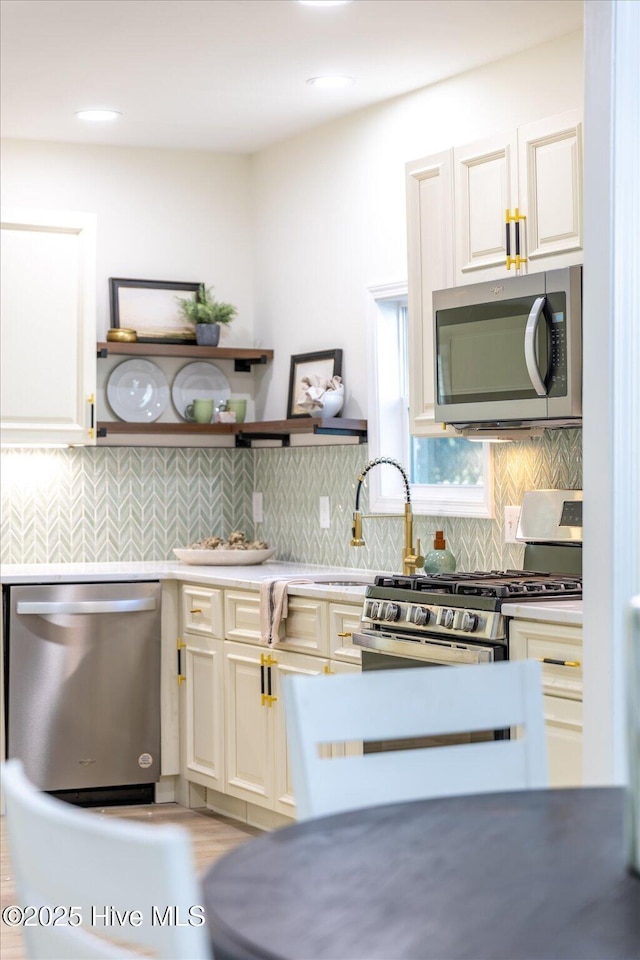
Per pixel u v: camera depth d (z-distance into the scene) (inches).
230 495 234.5
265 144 224.5
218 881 51.0
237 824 188.1
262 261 230.5
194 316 223.9
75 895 41.2
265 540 230.5
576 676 126.5
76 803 198.2
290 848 55.5
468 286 155.6
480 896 49.3
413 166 169.0
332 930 45.7
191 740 197.2
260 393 231.6
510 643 134.7
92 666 195.0
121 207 223.9
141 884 38.8
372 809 62.1
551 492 159.9
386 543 195.6
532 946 44.2
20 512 217.9
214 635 190.1
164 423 220.2
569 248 144.2
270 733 176.9
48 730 192.9
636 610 52.8
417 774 71.1
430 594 144.7
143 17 157.6
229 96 193.3
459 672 73.2
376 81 185.2
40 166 218.5
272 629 174.9
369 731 70.1
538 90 167.8
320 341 212.7
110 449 224.1
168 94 191.9
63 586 193.6
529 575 155.9
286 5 153.5
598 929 45.8
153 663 199.0
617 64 105.3
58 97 192.7
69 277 207.6
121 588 196.7
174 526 229.3
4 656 191.6
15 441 205.2
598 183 106.8
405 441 198.2
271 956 43.4
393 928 45.9
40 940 44.0
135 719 197.9
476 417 154.9
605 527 106.5
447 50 170.4
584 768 108.7
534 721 74.3
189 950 38.5
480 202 157.5
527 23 159.6
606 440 106.3
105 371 221.0
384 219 196.7
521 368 147.7
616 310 106.0
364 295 200.5
